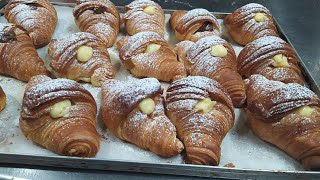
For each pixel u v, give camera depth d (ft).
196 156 0.88
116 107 0.95
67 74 1.15
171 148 0.90
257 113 0.96
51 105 0.91
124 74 1.23
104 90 1.06
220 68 1.14
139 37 1.22
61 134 0.89
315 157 0.89
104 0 1.42
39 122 0.90
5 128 0.98
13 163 0.86
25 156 0.85
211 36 1.25
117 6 1.57
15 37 1.18
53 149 0.90
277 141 0.95
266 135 0.97
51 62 1.15
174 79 1.17
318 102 0.96
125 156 0.92
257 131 0.99
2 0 1.52
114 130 0.96
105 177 0.85
